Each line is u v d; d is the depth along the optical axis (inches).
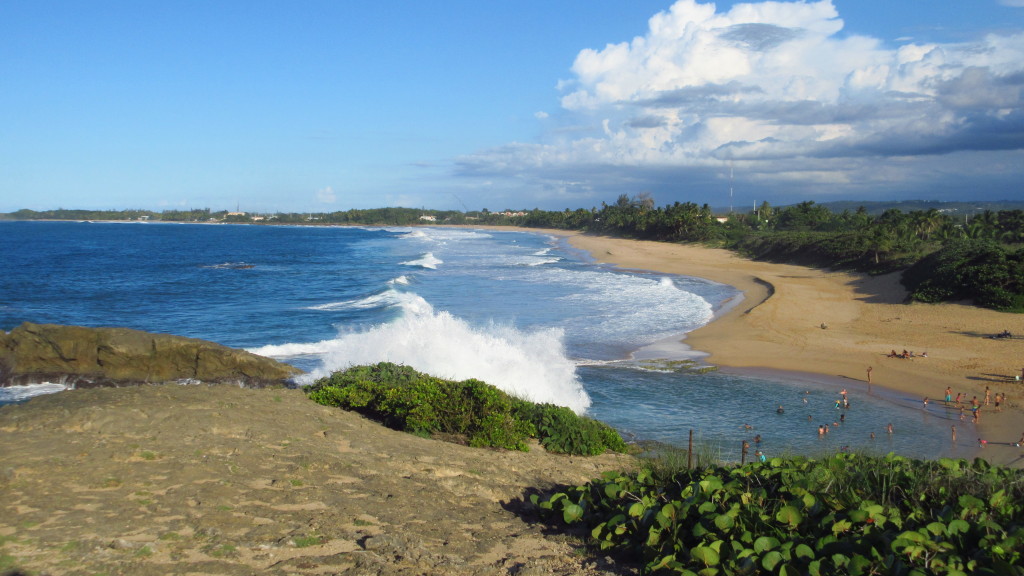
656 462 357.1
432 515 256.8
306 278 2028.8
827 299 1476.4
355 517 237.5
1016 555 181.8
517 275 2087.8
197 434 306.8
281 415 373.1
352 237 5270.7
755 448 582.6
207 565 182.2
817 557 200.4
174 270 2292.1
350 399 449.1
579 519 265.9
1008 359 898.7
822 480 247.3
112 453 266.1
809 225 3727.9
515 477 342.3
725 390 776.3
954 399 738.8
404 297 1493.6
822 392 770.2
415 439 393.1
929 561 187.9
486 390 444.8
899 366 882.1
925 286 1418.6
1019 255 1341.0
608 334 1106.7
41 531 191.3
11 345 721.0
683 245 3636.8
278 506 237.3
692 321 1232.2
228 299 1535.4
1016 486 231.3
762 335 1095.6
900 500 231.1
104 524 201.2
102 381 714.8
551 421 467.2
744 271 2192.4
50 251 3191.4
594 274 2119.8
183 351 721.6
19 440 273.7
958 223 3617.1
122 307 1396.4
